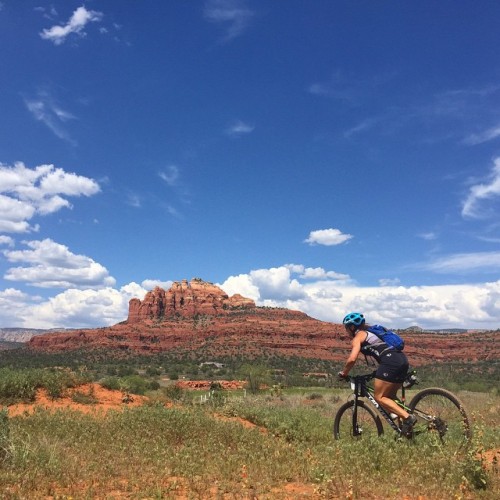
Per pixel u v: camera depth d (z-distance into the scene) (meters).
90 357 177.25
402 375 7.23
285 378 88.81
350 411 8.16
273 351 179.00
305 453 7.49
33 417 10.22
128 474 6.34
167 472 6.34
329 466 6.13
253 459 6.98
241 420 12.65
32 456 6.38
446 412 7.58
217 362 166.50
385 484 5.57
